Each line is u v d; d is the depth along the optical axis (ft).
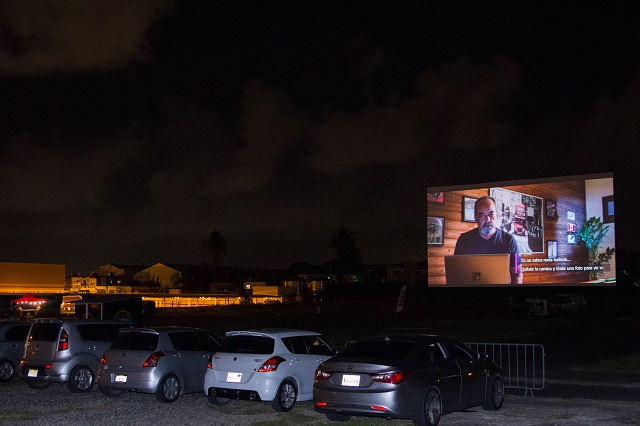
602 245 147.54
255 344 43.06
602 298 192.24
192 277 405.80
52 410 43.32
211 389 42.80
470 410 43.14
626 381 59.47
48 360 50.80
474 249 161.27
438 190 166.91
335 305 263.70
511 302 170.81
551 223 153.28
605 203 147.74
